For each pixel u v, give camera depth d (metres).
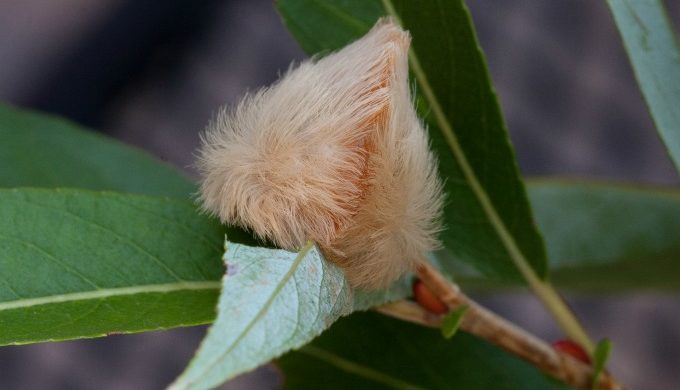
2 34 0.41
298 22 0.17
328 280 0.14
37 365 0.48
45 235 0.16
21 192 0.16
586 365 0.17
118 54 0.42
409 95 0.15
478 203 0.17
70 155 0.20
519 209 0.17
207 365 0.12
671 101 0.16
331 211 0.14
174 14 0.45
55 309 0.15
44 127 0.20
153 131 0.48
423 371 0.18
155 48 0.45
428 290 0.16
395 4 0.16
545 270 0.18
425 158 0.15
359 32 0.17
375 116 0.14
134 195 0.16
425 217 0.15
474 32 0.16
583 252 0.21
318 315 0.14
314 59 0.16
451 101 0.17
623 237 0.21
